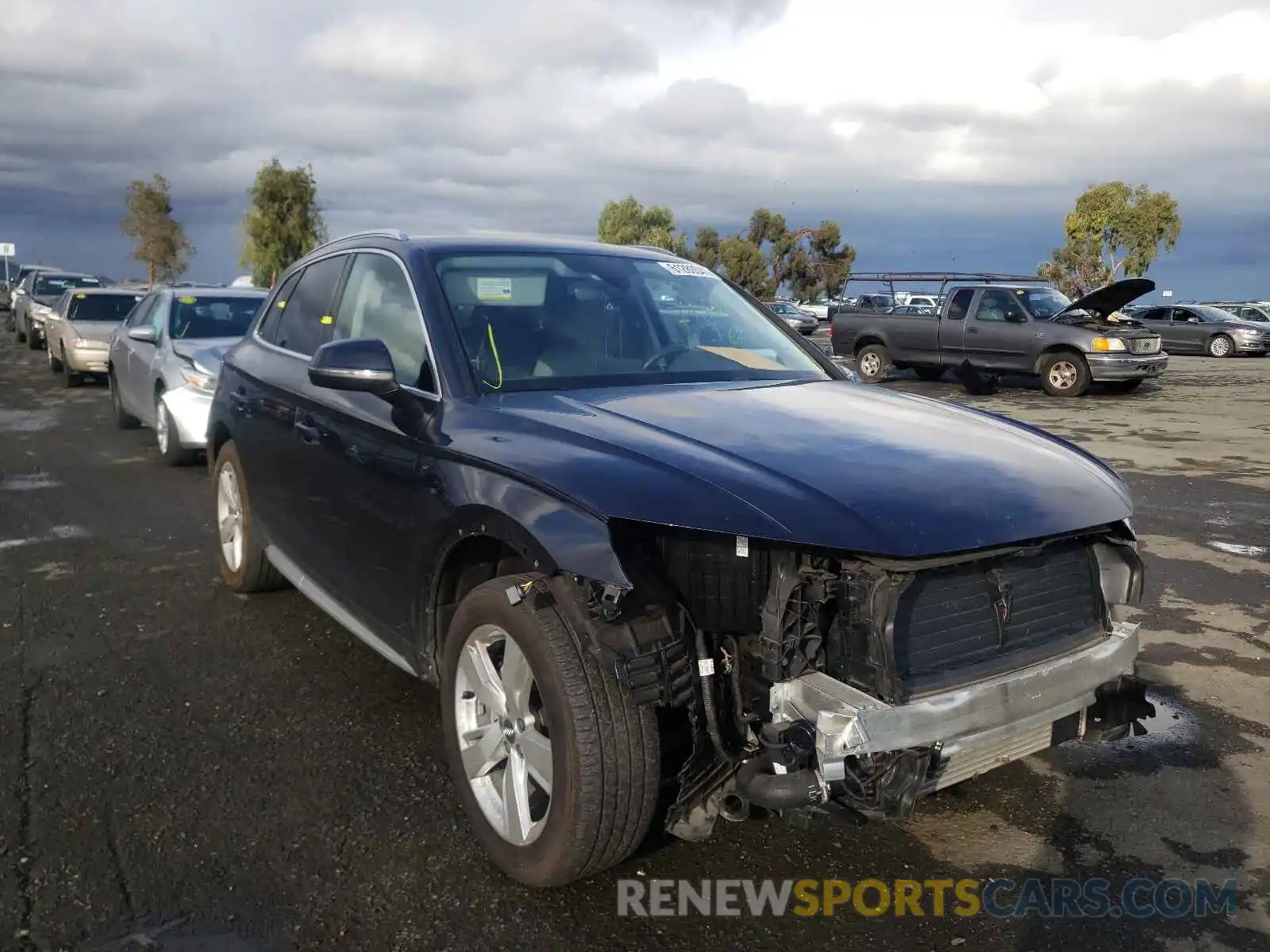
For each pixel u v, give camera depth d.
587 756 2.62
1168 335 30.53
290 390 4.42
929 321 19.56
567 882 2.83
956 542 2.53
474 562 3.27
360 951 2.65
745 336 4.23
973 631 2.70
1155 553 6.72
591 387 3.53
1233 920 2.82
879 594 2.51
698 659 2.66
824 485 2.66
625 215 65.88
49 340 19.19
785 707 2.56
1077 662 2.81
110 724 3.94
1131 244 47.34
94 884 2.90
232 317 10.55
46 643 4.80
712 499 2.58
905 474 2.77
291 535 4.52
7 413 13.52
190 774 3.55
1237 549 6.83
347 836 3.18
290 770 3.60
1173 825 3.31
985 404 16.62
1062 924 2.80
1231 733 4.00
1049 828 3.29
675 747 2.82
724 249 69.44
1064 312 18.00
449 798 3.42
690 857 3.09
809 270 72.00
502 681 2.95
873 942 2.72
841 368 4.29
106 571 6.04
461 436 3.17
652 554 2.70
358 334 4.14
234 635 4.93
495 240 4.18
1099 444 11.74
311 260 5.01
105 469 9.48
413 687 4.32
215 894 2.87
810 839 3.20
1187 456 10.83
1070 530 2.75
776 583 2.61
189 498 8.21
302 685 4.33
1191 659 4.80
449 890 2.91
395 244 4.09
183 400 9.27
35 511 7.71
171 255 49.88
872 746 2.45
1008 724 2.65
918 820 3.33
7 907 2.79
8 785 3.45
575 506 2.67
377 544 3.60
